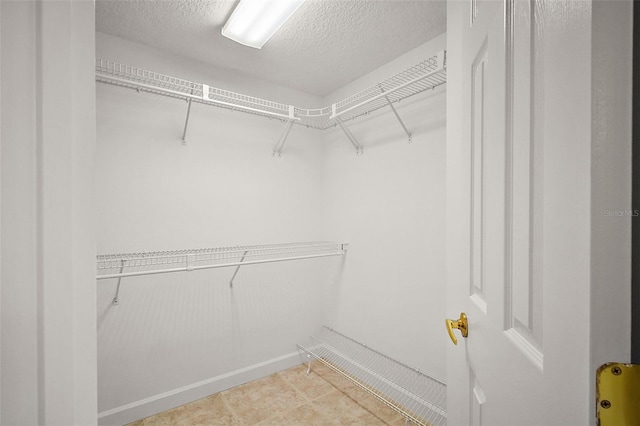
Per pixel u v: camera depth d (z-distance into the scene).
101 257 1.50
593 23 0.29
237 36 1.52
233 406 1.80
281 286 2.28
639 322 0.31
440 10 1.44
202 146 1.93
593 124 0.30
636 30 0.31
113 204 1.64
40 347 0.31
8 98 0.29
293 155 2.36
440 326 1.66
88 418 0.35
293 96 2.35
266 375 2.16
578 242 0.32
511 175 0.52
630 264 0.28
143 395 1.73
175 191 1.83
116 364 1.65
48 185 0.31
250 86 2.12
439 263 1.67
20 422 0.30
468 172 0.77
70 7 0.33
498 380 0.56
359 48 1.78
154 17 1.49
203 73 1.93
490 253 0.60
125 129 1.67
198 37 1.66
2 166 0.29
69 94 0.33
